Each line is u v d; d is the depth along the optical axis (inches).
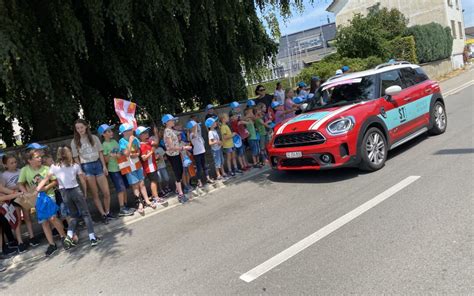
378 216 187.8
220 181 325.4
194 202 284.7
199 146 318.3
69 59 331.0
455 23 1451.8
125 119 290.7
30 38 295.0
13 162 247.9
